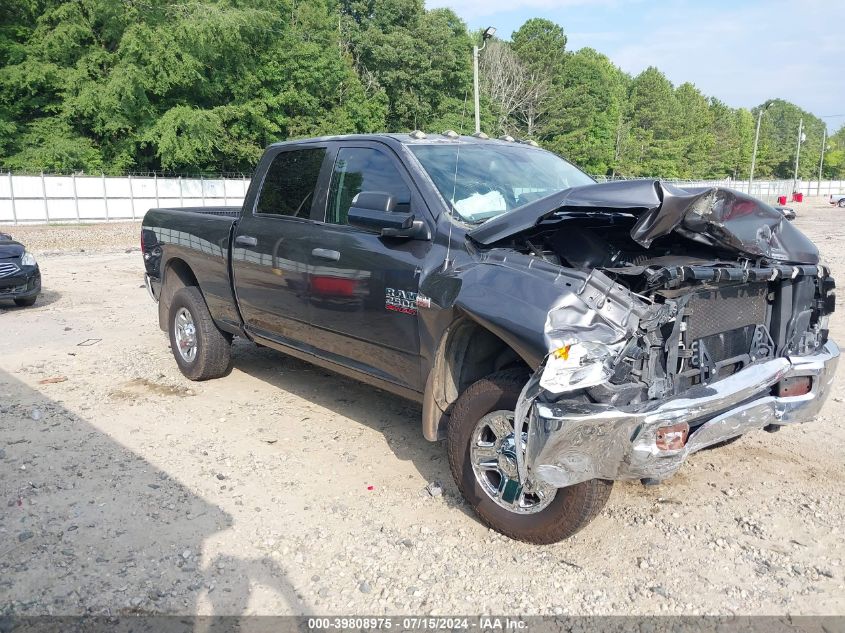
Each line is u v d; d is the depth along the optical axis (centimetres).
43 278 1309
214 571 341
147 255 686
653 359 328
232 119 4456
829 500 403
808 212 4434
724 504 400
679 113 9075
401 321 407
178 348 646
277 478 440
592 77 7181
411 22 5756
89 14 3791
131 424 531
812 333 402
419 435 510
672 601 316
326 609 313
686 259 373
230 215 703
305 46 4656
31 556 351
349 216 411
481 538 370
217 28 3981
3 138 3734
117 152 4062
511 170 463
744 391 338
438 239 394
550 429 306
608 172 7462
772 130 13012
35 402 580
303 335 496
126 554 354
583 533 373
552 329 312
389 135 462
